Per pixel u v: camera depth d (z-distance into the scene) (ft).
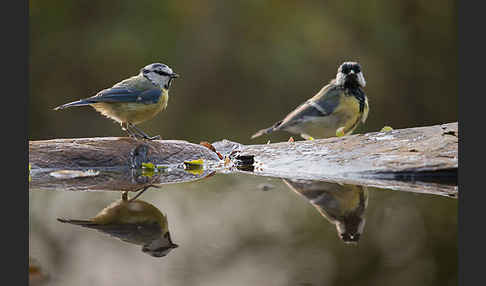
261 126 79.20
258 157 37.88
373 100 81.30
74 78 77.56
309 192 29.04
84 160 35.40
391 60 82.48
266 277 18.08
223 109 80.33
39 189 30.09
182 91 78.89
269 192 29.40
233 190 29.96
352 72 42.68
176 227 23.65
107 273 18.83
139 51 77.00
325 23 80.84
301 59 80.48
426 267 18.94
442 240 21.07
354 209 25.71
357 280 17.90
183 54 79.25
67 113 76.13
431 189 28.81
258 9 80.64
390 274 18.40
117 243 21.81
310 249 20.94
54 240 21.94
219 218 24.90
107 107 35.94
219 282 18.20
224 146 42.63
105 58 77.15
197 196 28.73
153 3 78.74
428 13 82.74
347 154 34.55
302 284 17.84
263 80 81.05
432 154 31.58
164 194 29.30
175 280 18.02
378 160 32.65
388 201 26.63
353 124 44.29
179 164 37.06
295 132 44.80
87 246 21.22
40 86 76.59
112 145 36.40
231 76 80.84
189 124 78.38
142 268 19.36
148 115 37.11
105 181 32.45
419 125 81.97
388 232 22.41
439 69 82.64
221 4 80.53
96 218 24.90
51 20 77.30
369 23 82.17
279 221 24.03
